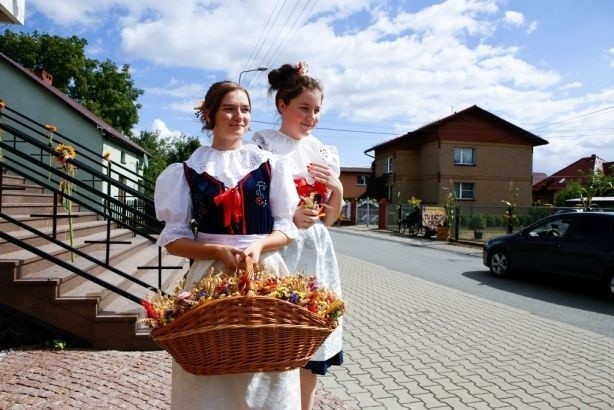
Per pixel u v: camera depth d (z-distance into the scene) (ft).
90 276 14.69
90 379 12.41
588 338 19.06
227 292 5.64
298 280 6.04
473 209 66.90
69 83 108.68
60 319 14.92
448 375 14.58
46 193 30.99
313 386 8.25
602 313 24.08
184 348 5.47
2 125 18.28
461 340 18.48
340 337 8.36
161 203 6.77
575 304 26.21
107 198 17.19
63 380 12.25
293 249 7.93
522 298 27.76
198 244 6.39
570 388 13.65
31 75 52.01
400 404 12.37
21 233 19.42
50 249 18.44
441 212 75.25
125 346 14.97
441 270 38.50
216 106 6.97
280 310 5.45
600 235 28.43
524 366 15.51
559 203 108.68
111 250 23.47
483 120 114.42
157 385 12.28
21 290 14.80
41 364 13.32
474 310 23.76
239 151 7.11
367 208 112.78
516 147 115.44
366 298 26.63
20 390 11.52
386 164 129.70
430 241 69.56
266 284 5.76
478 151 114.21
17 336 14.93
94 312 14.99
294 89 8.15
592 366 15.58
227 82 7.09
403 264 42.11
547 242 30.99
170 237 6.56
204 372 5.51
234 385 6.18
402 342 18.13
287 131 8.41
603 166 169.99
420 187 122.62
